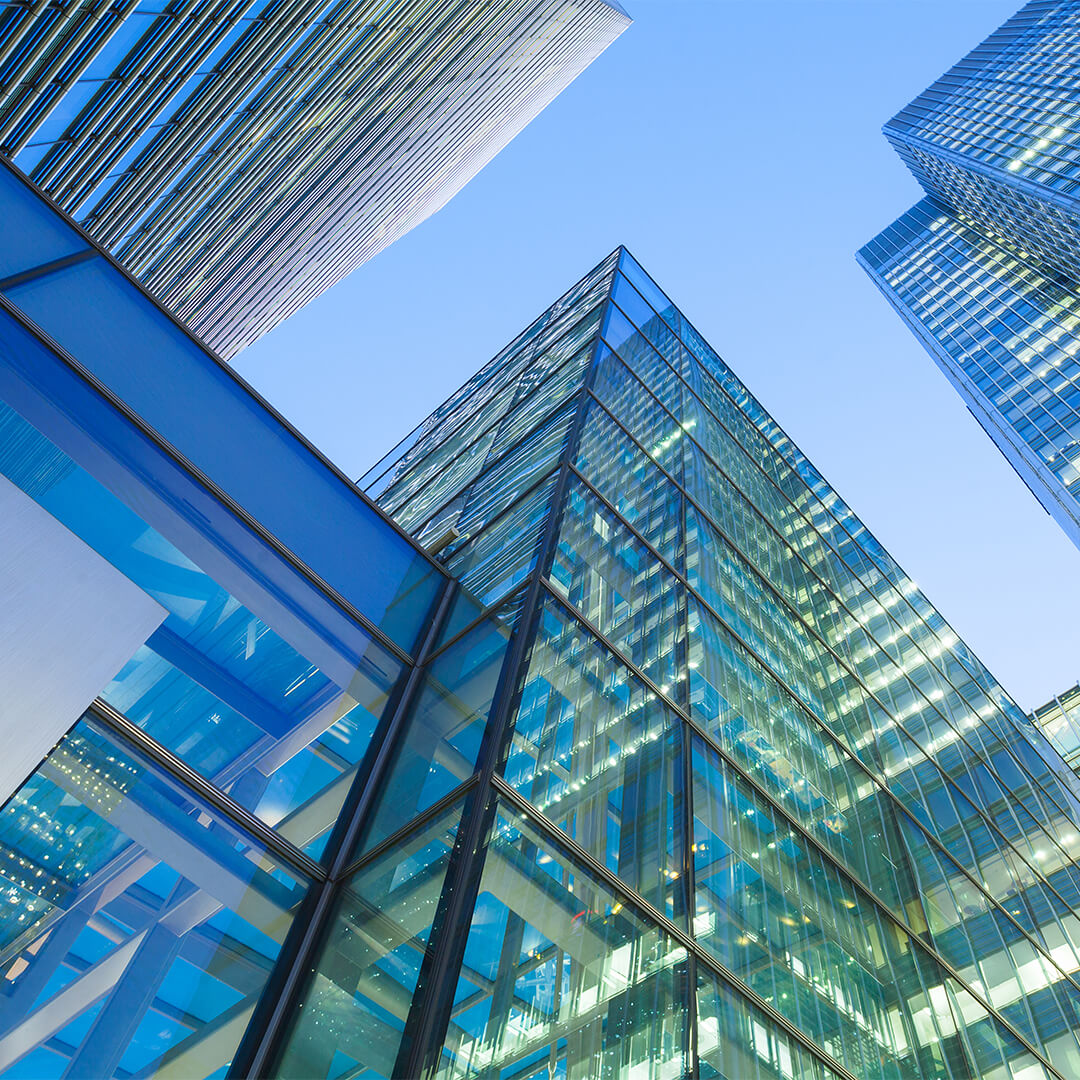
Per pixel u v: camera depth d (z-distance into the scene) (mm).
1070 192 79312
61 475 10008
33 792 8125
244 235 49812
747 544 24047
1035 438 75875
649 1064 8766
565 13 77438
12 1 20703
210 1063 7793
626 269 31141
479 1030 7730
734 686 16953
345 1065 7625
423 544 18516
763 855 13742
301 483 13680
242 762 10062
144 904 8305
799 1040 11297
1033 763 33250
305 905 9508
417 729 11805
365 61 44219
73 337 11305
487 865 8914
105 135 29219
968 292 107875
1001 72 117250
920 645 34188
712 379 32156
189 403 12547
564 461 16812
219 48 31312
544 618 12625
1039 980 19047
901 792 21688
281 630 11633
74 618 6852
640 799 11852
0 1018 6910
